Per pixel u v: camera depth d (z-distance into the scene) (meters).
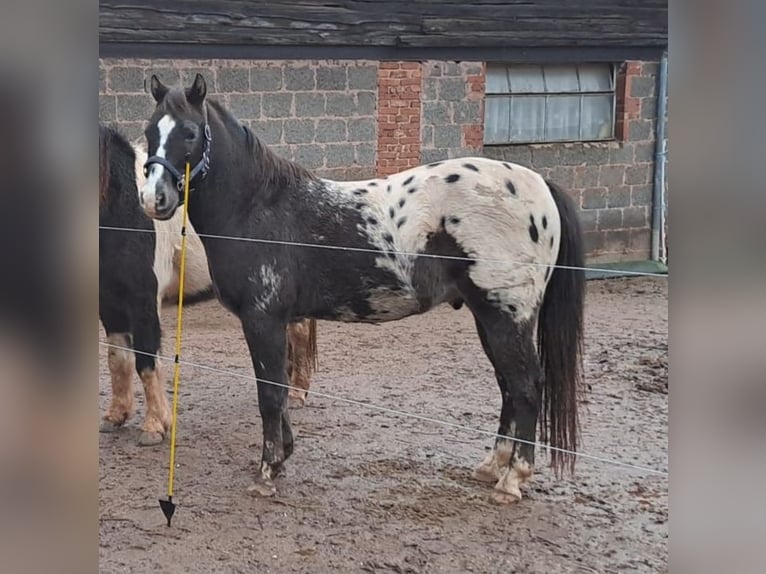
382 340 7.49
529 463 4.34
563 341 4.33
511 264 4.20
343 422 5.48
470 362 6.86
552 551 3.88
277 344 4.36
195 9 8.23
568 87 10.15
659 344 7.37
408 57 9.17
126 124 8.12
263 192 4.36
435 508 4.29
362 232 4.31
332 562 3.76
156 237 5.00
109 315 5.11
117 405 5.26
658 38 10.16
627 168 10.31
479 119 9.58
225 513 4.21
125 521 4.10
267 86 8.63
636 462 4.85
